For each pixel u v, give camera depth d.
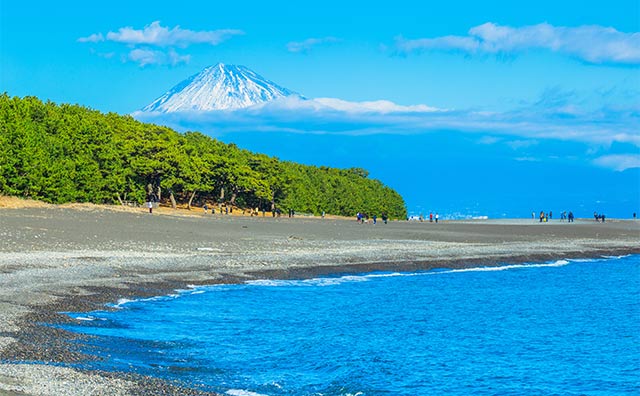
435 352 31.05
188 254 58.31
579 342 34.84
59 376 21.47
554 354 31.98
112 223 83.38
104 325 31.70
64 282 41.50
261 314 37.78
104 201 117.38
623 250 85.31
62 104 132.62
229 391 22.97
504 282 57.00
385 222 138.25
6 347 24.81
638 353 32.62
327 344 31.05
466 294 49.69
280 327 34.53
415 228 112.06
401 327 36.50
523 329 37.78
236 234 80.69
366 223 133.50
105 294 39.56
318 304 42.25
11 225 69.62
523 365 29.67
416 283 53.75
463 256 70.00
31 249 54.12
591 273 65.38
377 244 75.44
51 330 28.89
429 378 26.70
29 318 30.88
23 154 97.25
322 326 35.47
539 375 28.17
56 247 56.53
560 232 108.38
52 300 35.97
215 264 54.22
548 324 39.59
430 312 41.69
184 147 145.62
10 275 41.81
